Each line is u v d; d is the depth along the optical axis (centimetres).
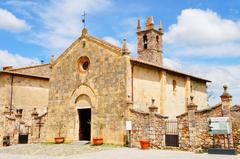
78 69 3094
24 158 2039
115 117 2678
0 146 3089
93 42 3003
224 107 2086
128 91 2659
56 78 3281
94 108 2864
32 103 3925
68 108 3103
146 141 2375
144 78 2897
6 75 3725
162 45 4294
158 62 4128
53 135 3166
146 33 4188
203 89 4019
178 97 3369
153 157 1855
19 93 3809
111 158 1861
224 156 1855
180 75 3441
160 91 3086
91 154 2120
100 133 2767
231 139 2048
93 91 2906
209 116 2159
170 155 1948
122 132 2602
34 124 3306
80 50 3112
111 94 2752
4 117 3216
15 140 3225
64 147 2627
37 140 3256
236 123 2083
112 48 2825
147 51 4119
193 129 2216
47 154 2241
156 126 2411
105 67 2852
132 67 2762
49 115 3250
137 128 2506
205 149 2145
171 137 2347
